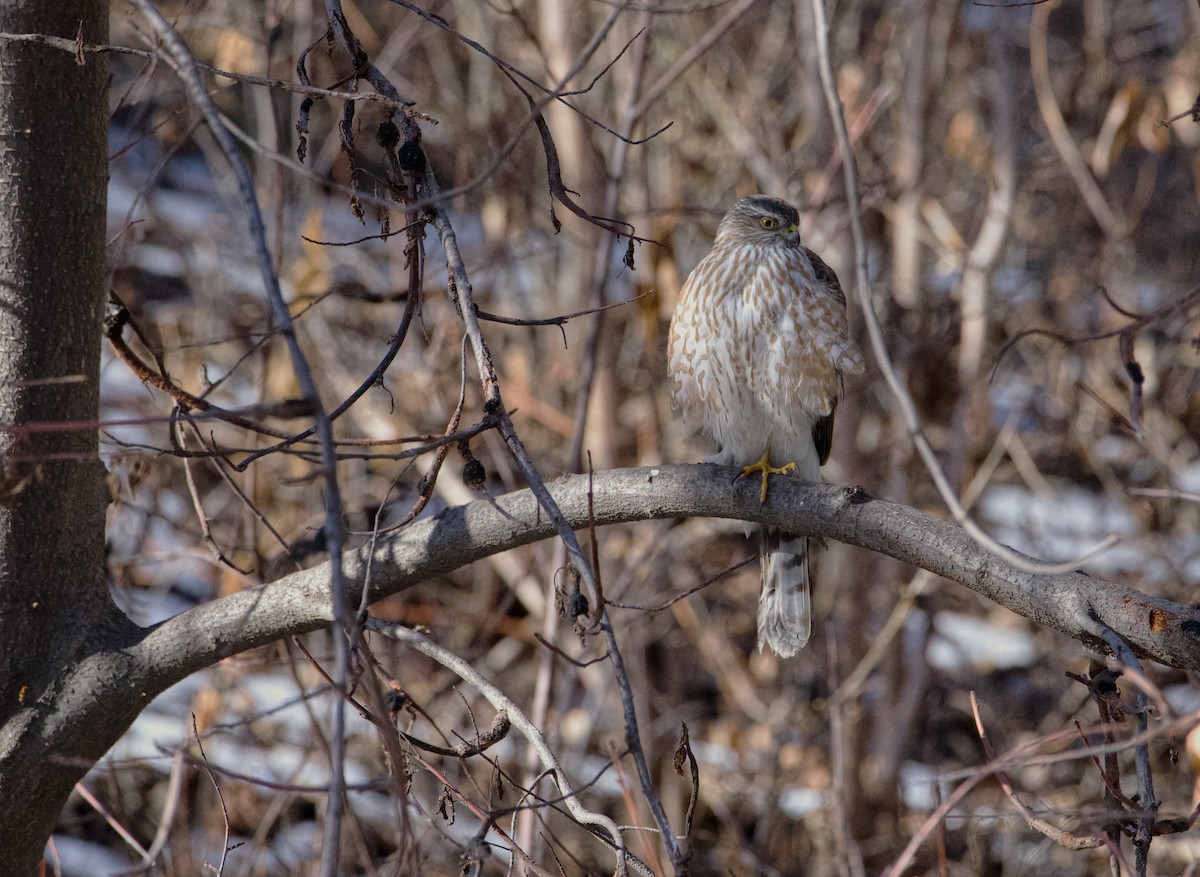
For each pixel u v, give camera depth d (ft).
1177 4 54.70
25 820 17.70
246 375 44.32
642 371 46.78
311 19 38.58
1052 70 53.83
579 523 18.34
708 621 44.73
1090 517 48.14
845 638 41.11
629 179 45.37
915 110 42.52
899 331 41.45
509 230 44.45
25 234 17.03
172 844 29.30
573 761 39.75
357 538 28.50
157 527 37.11
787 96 52.39
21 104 16.81
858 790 40.37
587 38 44.24
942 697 44.65
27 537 17.37
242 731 34.81
